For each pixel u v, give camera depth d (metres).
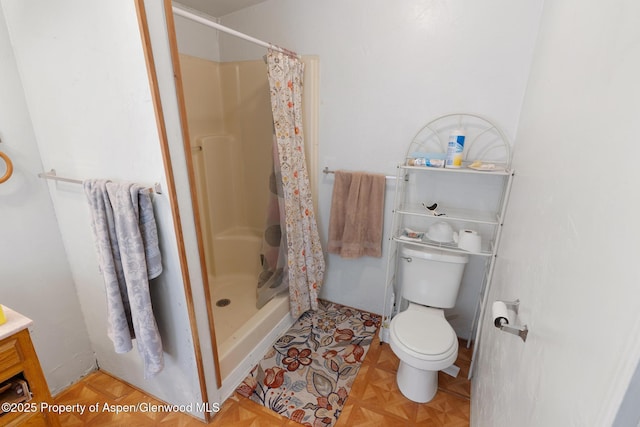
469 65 1.65
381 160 2.01
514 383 0.87
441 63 1.71
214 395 1.52
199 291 1.33
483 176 1.77
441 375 1.80
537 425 0.64
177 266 1.25
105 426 1.50
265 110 2.24
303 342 2.04
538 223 0.88
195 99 2.28
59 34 1.15
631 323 0.36
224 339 1.76
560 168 0.76
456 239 1.72
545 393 0.62
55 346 1.64
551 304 0.66
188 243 1.24
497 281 1.43
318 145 2.17
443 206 1.91
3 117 1.33
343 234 2.12
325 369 1.82
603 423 0.40
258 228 2.49
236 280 2.52
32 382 1.12
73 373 1.74
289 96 1.85
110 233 1.23
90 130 1.24
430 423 1.51
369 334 2.12
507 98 1.61
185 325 1.34
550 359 0.62
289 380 1.74
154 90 1.03
